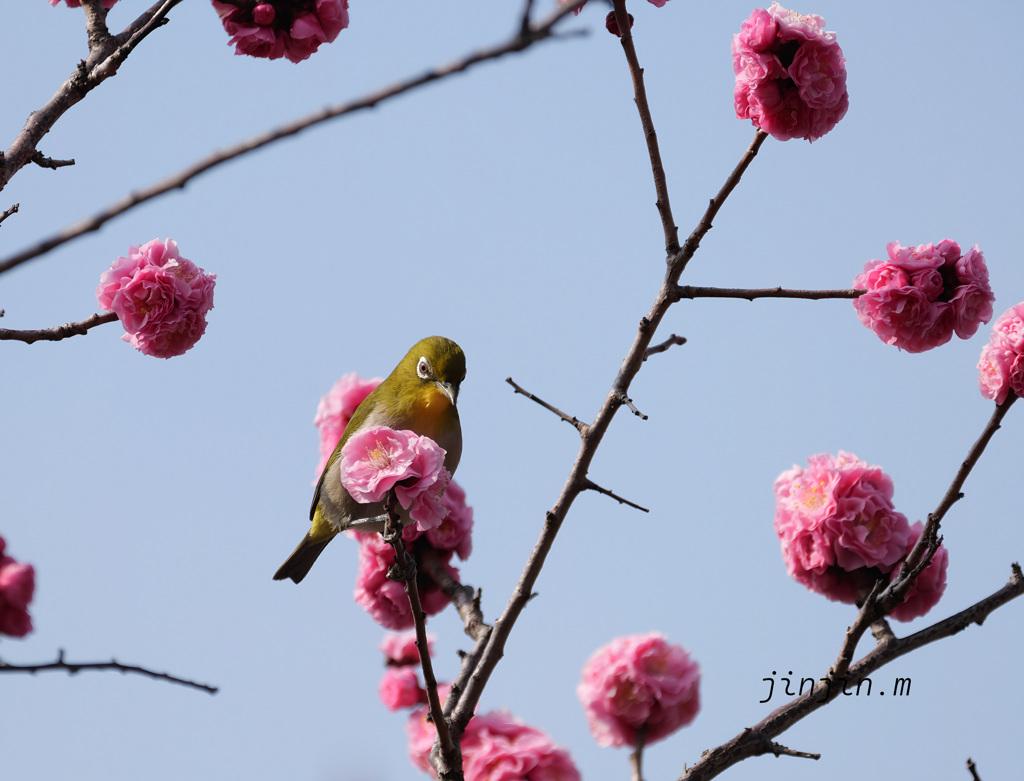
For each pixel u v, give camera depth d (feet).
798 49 30.22
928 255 33.17
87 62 29.78
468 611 37.14
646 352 32.37
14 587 18.71
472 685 29.76
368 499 24.80
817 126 30.58
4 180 27.84
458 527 40.01
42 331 33.83
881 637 32.04
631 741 27.66
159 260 36.11
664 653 28.07
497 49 14.52
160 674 23.49
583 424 30.96
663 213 30.76
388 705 34.22
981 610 32.01
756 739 29.60
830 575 35.37
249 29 28.89
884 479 35.24
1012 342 30.35
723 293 31.27
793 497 35.86
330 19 29.27
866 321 33.01
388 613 40.11
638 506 30.76
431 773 29.91
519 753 27.66
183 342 35.73
